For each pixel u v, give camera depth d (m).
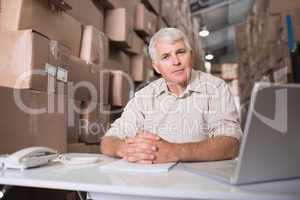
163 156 0.90
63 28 1.47
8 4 1.21
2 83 1.18
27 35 1.17
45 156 0.90
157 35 1.31
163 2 3.02
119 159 1.01
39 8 1.30
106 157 1.07
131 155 0.91
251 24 4.07
